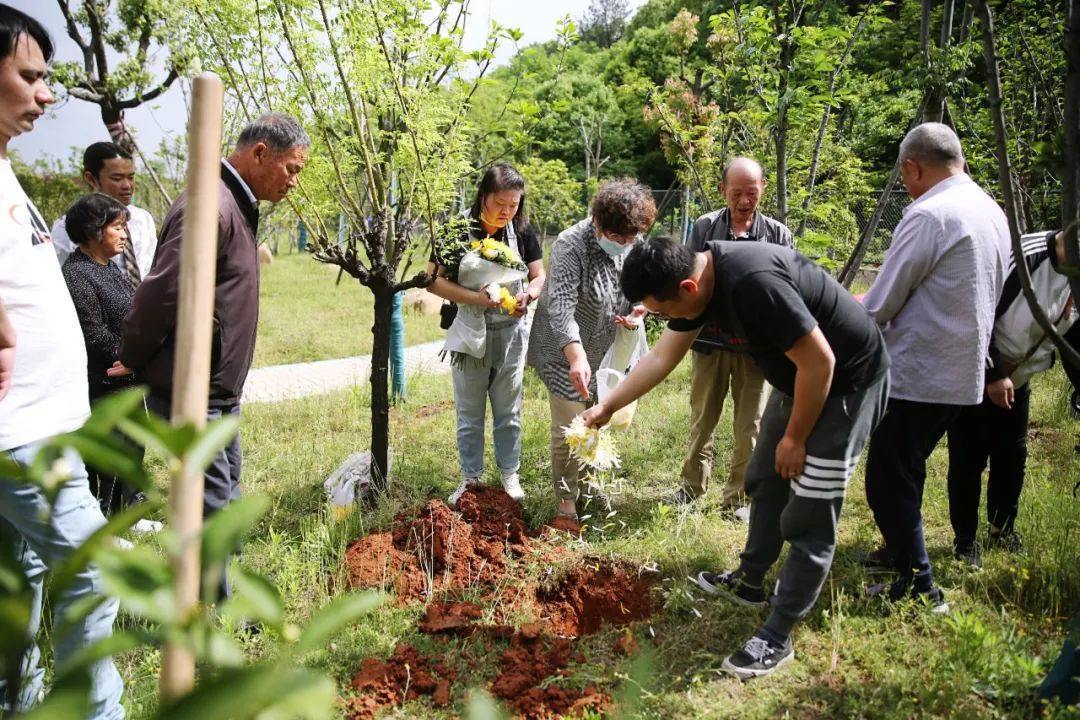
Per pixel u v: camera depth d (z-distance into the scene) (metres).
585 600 3.65
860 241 5.23
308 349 9.72
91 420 0.63
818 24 5.35
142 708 2.69
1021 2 5.43
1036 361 3.56
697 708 2.78
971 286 3.17
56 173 14.11
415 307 12.83
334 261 4.06
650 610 3.54
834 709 2.79
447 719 2.78
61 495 2.32
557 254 4.01
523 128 4.30
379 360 4.31
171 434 0.65
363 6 3.72
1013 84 6.09
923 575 3.32
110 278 4.07
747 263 2.75
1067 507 4.00
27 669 2.16
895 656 3.04
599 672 3.01
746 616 3.39
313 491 4.67
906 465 3.32
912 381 3.27
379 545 3.84
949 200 3.26
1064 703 2.60
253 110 4.00
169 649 0.90
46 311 2.42
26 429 2.33
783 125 4.96
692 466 4.48
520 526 4.04
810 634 3.21
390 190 4.27
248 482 4.77
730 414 6.02
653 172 31.19
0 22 2.20
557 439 4.16
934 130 3.39
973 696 2.79
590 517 4.34
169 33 3.98
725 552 3.92
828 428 2.85
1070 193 1.97
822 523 2.89
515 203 4.16
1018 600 3.37
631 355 4.20
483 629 3.26
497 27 3.85
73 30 6.18
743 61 5.23
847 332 2.81
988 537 3.94
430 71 3.97
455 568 3.72
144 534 3.93
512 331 4.36
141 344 3.01
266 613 0.67
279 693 0.61
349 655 3.09
